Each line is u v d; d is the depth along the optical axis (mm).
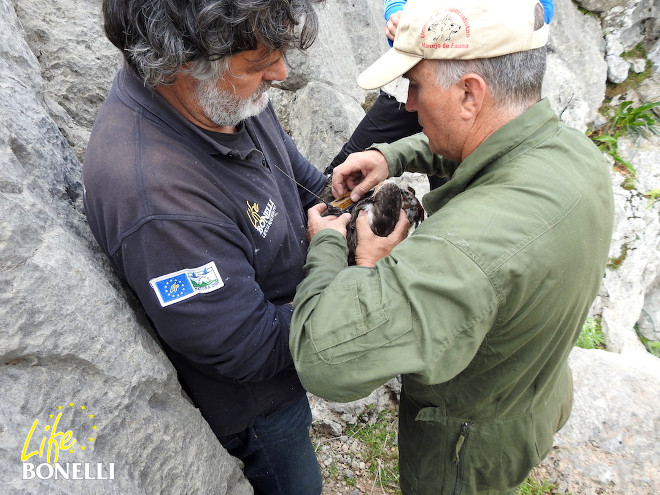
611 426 2586
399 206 1525
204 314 1103
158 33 942
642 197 4969
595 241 1129
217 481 1405
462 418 1384
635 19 5035
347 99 3076
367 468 2357
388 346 1015
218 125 1187
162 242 1038
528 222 1025
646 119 5125
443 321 1003
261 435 1579
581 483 2404
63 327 1004
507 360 1219
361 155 1732
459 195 1152
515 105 1131
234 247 1159
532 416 1393
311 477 1750
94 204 1076
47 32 1809
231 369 1204
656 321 5426
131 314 1214
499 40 1043
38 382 964
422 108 1216
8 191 1021
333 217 1503
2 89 1224
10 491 820
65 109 1819
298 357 1116
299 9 1035
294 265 1459
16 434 880
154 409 1222
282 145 1621
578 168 1131
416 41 1113
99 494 967
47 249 1023
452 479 1475
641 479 2416
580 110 4930
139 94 1118
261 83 1163
